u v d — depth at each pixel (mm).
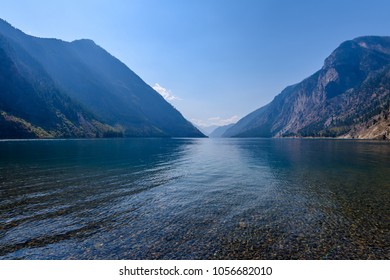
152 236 14242
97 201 21234
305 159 56375
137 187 26672
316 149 95562
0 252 12453
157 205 20141
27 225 15781
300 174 35281
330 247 13172
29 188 25781
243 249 12891
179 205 20156
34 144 116312
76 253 12445
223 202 21062
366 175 34219
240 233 14719
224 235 14430
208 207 19656
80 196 22812
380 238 14211
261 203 20766
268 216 17625
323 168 41250
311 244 13469
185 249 12836
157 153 74938
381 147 100562
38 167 40188
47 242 13508
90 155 62781
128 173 35688
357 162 49250
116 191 24844
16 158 53156
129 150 86000
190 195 23391
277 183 28953
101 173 35469
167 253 12461
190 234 14523
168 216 17547
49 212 18297
